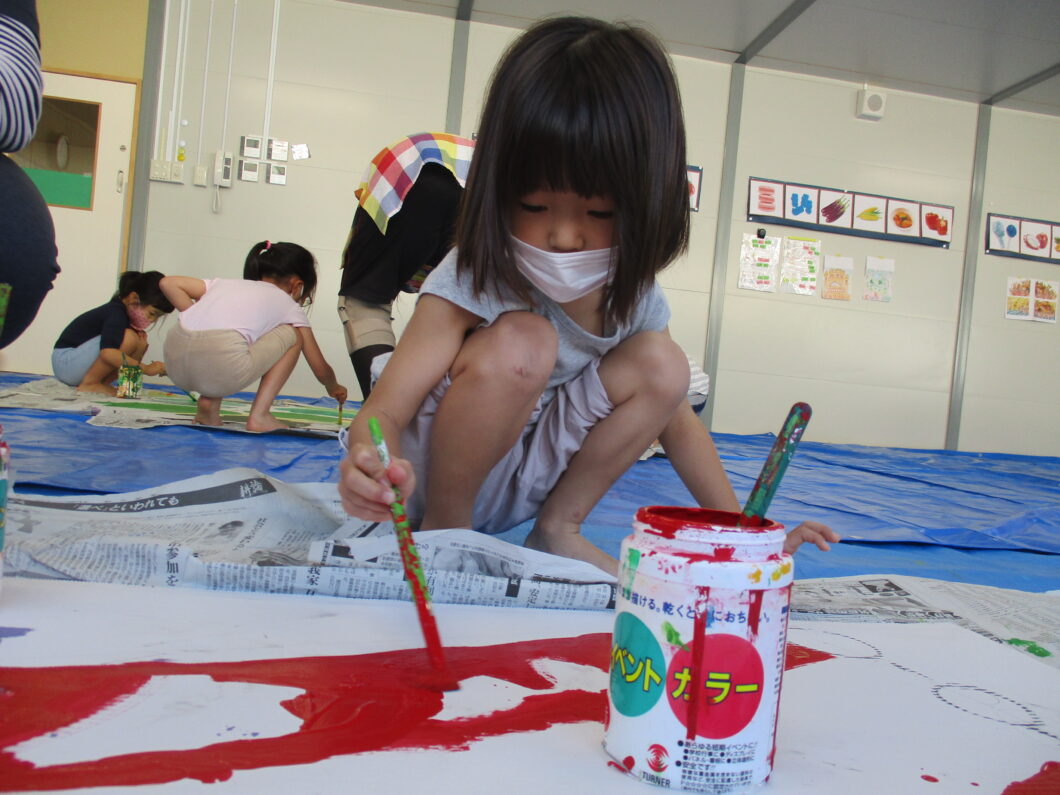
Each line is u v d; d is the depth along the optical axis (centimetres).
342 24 465
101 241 450
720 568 49
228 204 457
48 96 440
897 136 525
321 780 48
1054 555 166
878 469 331
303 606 82
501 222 86
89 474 153
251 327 235
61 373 344
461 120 478
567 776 51
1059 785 55
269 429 243
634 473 243
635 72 80
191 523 104
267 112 457
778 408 516
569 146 76
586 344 105
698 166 502
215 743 52
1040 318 545
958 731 63
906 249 528
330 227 468
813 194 514
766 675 50
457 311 99
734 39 479
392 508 62
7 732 51
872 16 442
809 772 54
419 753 53
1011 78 500
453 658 70
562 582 92
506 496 115
